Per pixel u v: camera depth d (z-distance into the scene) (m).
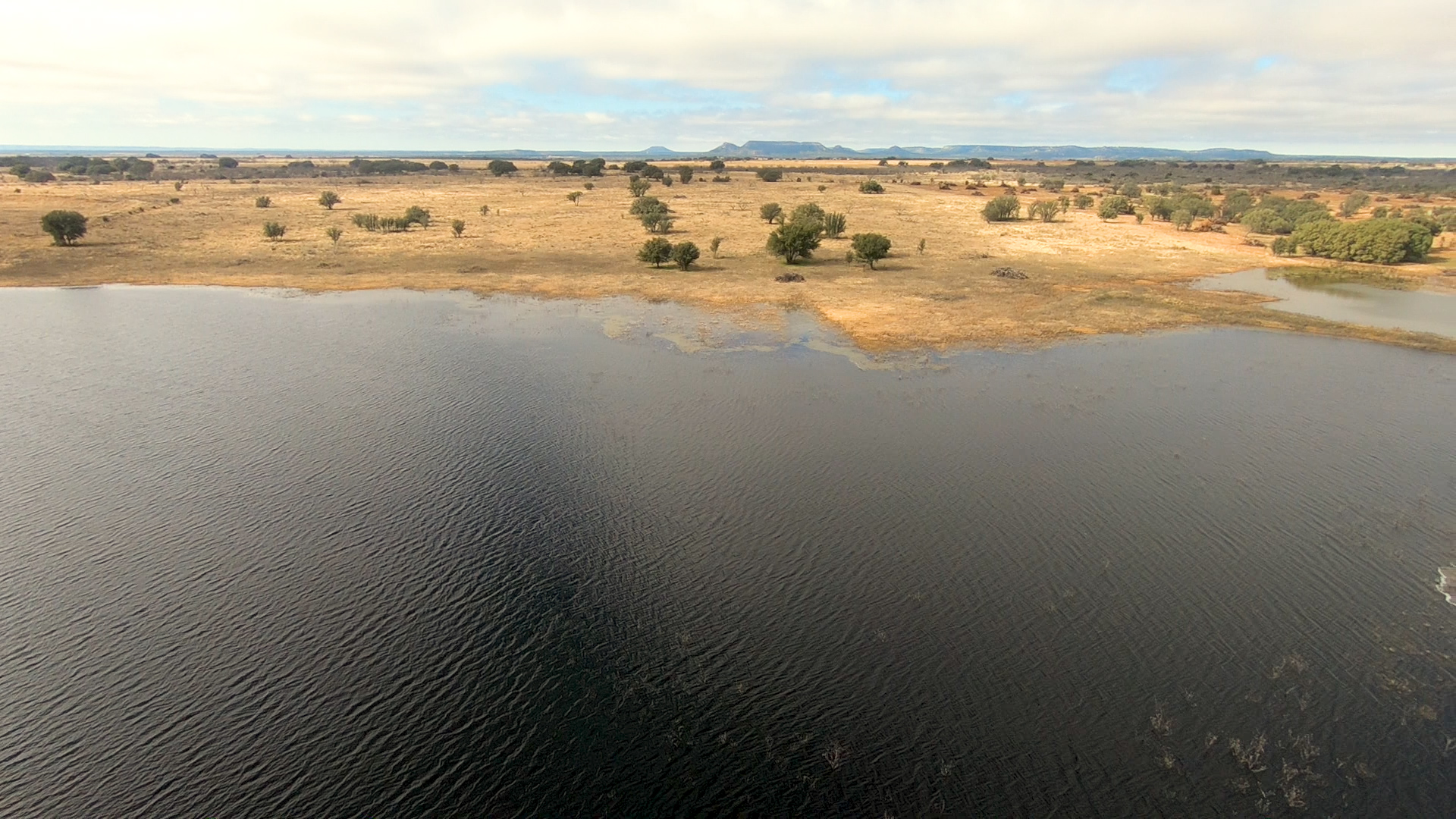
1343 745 15.83
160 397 34.88
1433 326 48.25
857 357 41.47
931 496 26.31
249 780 15.20
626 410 33.97
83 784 15.13
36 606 20.19
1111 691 17.38
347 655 18.55
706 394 35.81
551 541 23.42
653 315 50.66
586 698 17.30
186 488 26.48
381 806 14.65
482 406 34.22
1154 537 23.70
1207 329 47.75
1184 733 16.20
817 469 28.27
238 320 48.47
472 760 15.70
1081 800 14.68
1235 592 20.92
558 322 49.00
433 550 22.89
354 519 24.58
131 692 17.36
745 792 14.91
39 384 36.31
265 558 22.38
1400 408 34.28
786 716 16.77
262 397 35.06
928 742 16.03
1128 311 51.94
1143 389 36.78
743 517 24.91
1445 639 18.95
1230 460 29.03
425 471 27.92
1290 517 24.84
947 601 20.62
